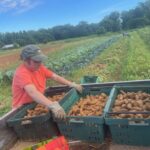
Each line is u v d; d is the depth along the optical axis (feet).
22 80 14.89
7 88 53.21
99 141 12.82
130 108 13.30
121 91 15.64
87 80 25.82
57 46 229.25
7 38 371.15
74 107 14.66
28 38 371.76
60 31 447.42
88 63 75.20
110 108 13.41
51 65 72.69
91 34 474.08
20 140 14.51
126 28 461.78
